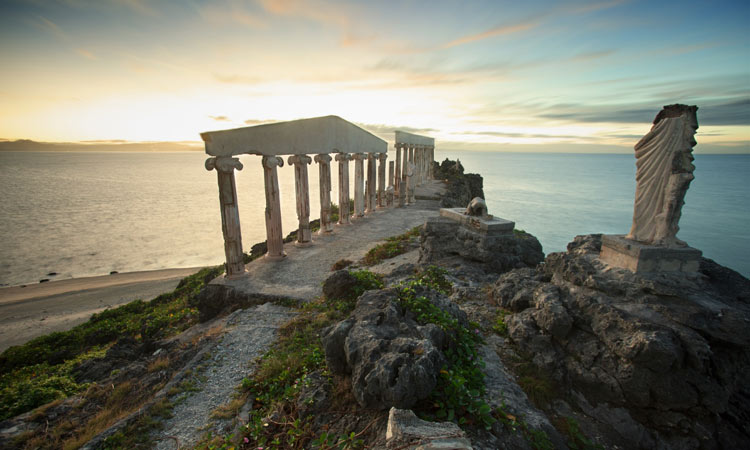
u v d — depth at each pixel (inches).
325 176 909.2
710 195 4352.9
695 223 2652.6
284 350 348.8
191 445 233.9
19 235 2140.7
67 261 1674.5
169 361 369.7
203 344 387.2
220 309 567.2
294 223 2289.6
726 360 226.5
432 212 1279.5
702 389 216.5
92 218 2600.9
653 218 271.4
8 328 905.5
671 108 254.4
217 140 558.3
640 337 225.5
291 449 206.7
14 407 315.3
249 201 3095.5
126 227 2332.7
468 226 549.0
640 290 257.3
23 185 4891.7
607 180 6934.1
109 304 1084.5
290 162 787.4
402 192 1408.7
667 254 259.8
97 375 395.2
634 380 227.8
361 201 1130.7
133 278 1400.1
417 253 705.6
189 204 3201.3
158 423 254.5
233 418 256.1
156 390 311.4
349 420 208.1
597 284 278.8
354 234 948.6
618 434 236.2
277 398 263.4
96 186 4726.9
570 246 368.2
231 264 606.9
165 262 1667.1
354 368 223.6
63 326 915.4
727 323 222.2
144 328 609.6
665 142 257.4
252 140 624.7
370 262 686.5
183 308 717.3
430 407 201.2
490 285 430.0
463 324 304.7
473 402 200.8
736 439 220.2
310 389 245.0
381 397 201.5
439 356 219.6
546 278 362.3
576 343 268.2
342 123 978.7
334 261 714.8
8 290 1267.2
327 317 410.9
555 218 2849.4
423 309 285.6
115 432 243.1
